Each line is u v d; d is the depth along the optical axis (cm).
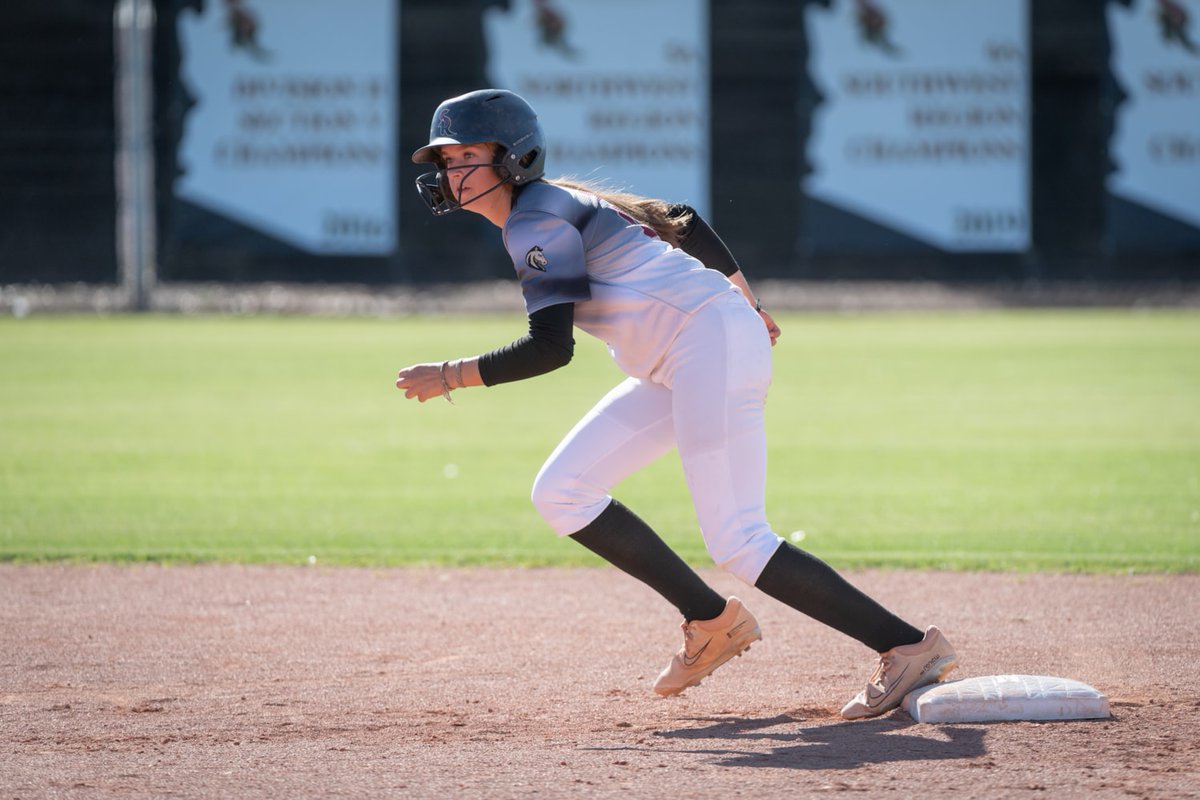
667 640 2075
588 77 11375
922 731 1542
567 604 2328
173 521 3089
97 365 6806
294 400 5531
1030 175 11900
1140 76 11725
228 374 6450
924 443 4334
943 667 1609
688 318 1548
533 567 2644
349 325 9431
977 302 11019
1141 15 11669
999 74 11381
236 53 11275
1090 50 11762
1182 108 11706
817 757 1455
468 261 11856
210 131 11344
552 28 11388
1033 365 6800
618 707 1698
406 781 1389
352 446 4319
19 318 9950
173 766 1448
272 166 11356
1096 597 2341
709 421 1541
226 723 1622
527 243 1508
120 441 4384
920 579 2502
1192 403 5331
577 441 1609
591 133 11406
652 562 1620
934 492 3456
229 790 1364
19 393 5684
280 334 8662
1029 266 11700
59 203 11819
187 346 7844
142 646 2028
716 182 11775
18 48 11781
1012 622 2158
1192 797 1306
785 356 7362
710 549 1573
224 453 4144
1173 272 11781
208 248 11431
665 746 1513
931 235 11550
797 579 1555
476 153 1539
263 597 2375
